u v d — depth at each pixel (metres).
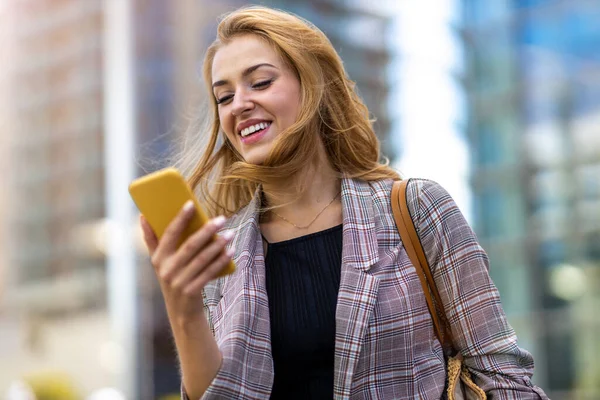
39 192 16.05
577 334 11.01
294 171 1.64
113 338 12.09
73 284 15.47
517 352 1.56
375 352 1.53
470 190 11.09
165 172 1.28
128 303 12.02
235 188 1.89
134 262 12.06
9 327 15.56
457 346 1.62
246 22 1.68
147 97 11.80
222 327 1.58
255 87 1.65
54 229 15.80
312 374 1.55
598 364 10.84
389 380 1.53
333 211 1.71
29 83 16.30
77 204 15.62
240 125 1.65
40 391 12.91
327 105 1.76
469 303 1.58
